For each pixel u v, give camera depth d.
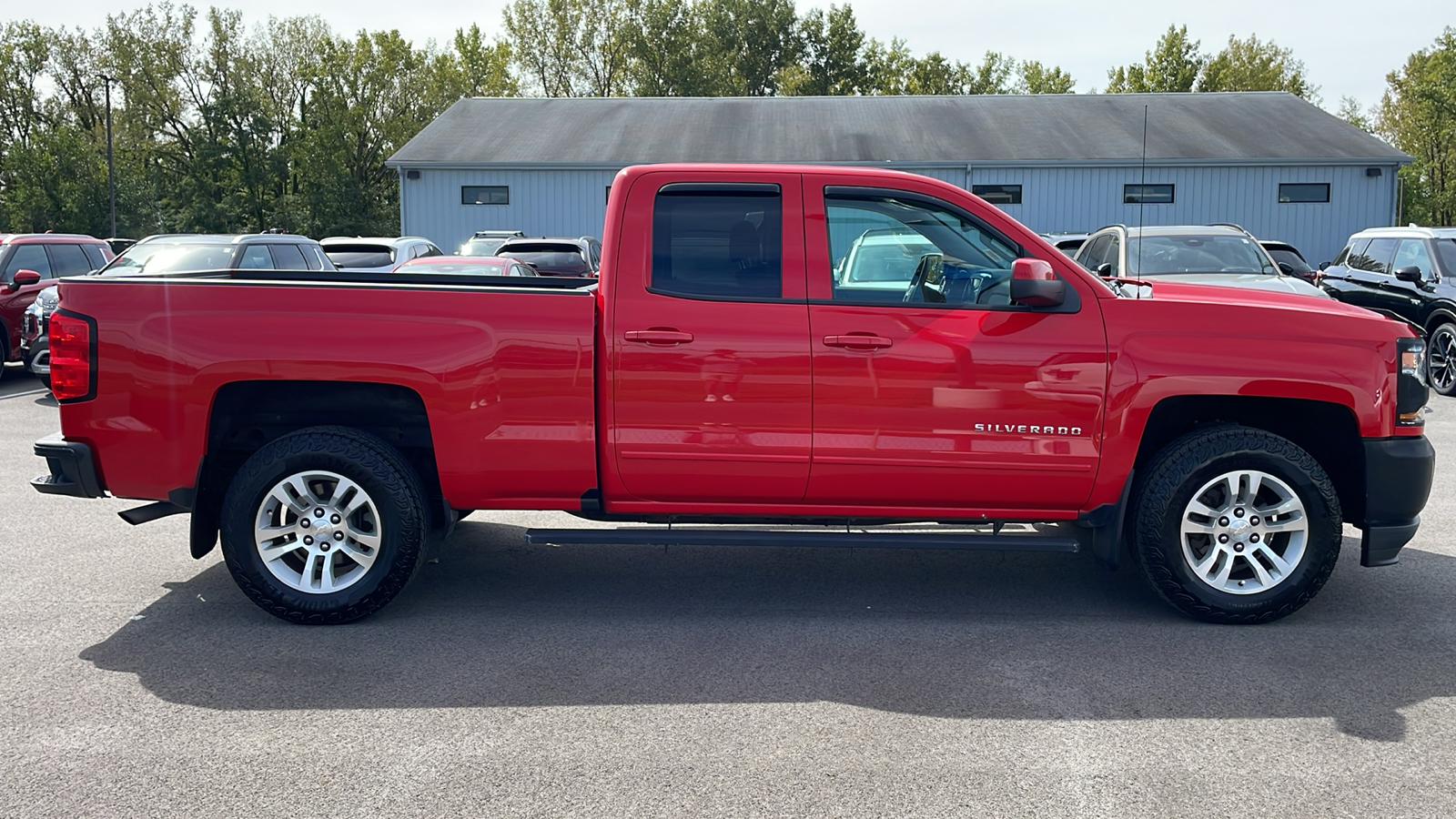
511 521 7.00
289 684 4.27
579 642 4.76
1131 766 3.55
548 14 70.56
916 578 5.79
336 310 4.81
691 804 3.30
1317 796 3.35
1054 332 4.84
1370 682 4.29
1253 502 4.97
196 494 4.89
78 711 4.00
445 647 4.70
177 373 4.80
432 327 4.81
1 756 3.63
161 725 3.88
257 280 5.02
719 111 36.16
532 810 3.26
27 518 6.95
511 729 3.85
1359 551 6.29
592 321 4.82
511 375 4.84
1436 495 7.63
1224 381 4.82
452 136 33.75
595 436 4.89
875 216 4.94
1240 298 5.43
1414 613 5.15
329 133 63.03
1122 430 4.86
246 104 62.06
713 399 4.85
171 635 4.83
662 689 4.22
